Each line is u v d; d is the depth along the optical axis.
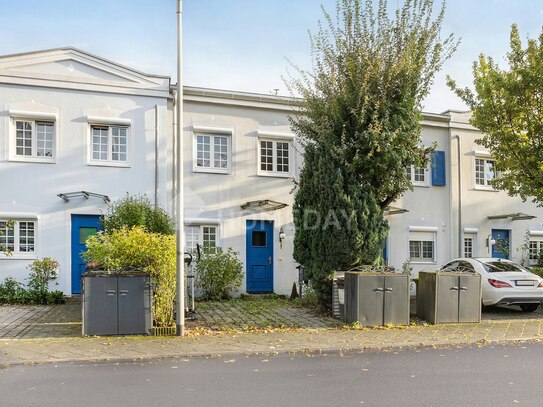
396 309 10.78
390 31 12.09
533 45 14.27
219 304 14.13
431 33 12.07
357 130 11.70
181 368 7.31
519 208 20.41
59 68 15.09
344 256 11.59
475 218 19.70
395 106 11.80
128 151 15.62
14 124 14.80
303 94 13.28
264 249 16.89
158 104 15.88
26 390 6.16
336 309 11.64
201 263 15.32
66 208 14.95
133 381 6.58
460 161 19.56
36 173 14.78
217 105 16.53
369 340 9.23
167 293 9.91
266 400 5.74
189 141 16.17
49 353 8.03
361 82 11.73
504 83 14.19
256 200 16.77
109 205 15.19
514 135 14.49
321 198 11.88
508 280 12.52
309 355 8.26
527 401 5.70
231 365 7.51
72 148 15.09
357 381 6.57
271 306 13.62
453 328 10.57
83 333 9.30
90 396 5.90
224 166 16.66
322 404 5.59
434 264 19.06
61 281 14.78
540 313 12.92
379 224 11.84
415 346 8.96
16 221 14.65
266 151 17.12
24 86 14.81
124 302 9.48
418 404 5.59
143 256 9.78
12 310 12.58
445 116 19.30
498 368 7.33
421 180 19.20
